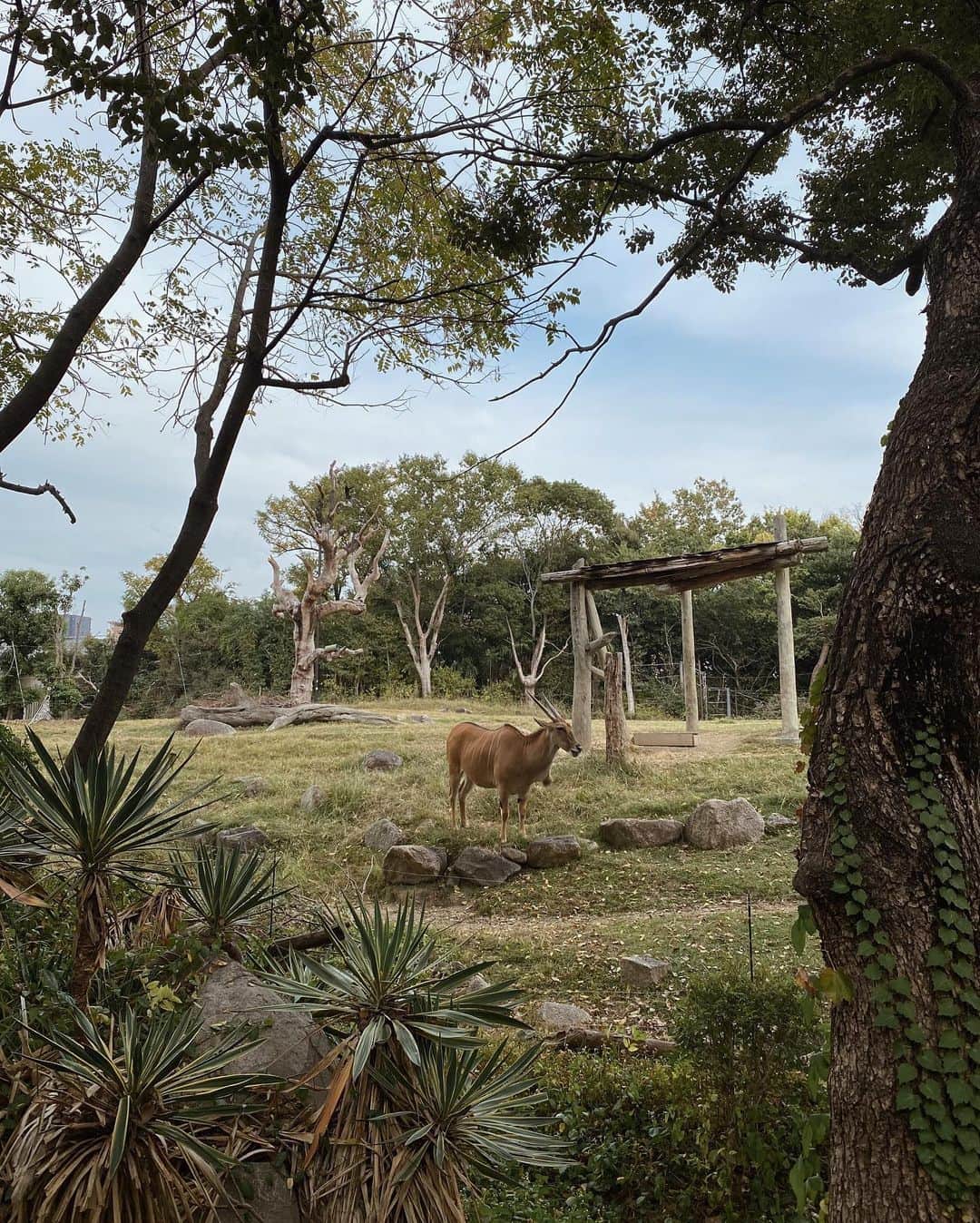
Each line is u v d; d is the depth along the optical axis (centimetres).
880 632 309
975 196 341
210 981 330
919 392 330
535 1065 498
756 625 3750
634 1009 648
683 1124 409
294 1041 303
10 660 3425
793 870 945
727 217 547
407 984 305
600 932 820
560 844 1024
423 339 705
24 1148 240
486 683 4591
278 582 2925
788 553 1496
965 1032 279
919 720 302
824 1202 309
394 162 669
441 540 4250
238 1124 268
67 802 305
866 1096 288
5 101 530
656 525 5144
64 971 314
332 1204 266
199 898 364
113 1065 252
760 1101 387
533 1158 297
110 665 570
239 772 1504
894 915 290
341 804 1243
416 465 4234
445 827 1132
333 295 608
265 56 431
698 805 1135
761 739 1599
